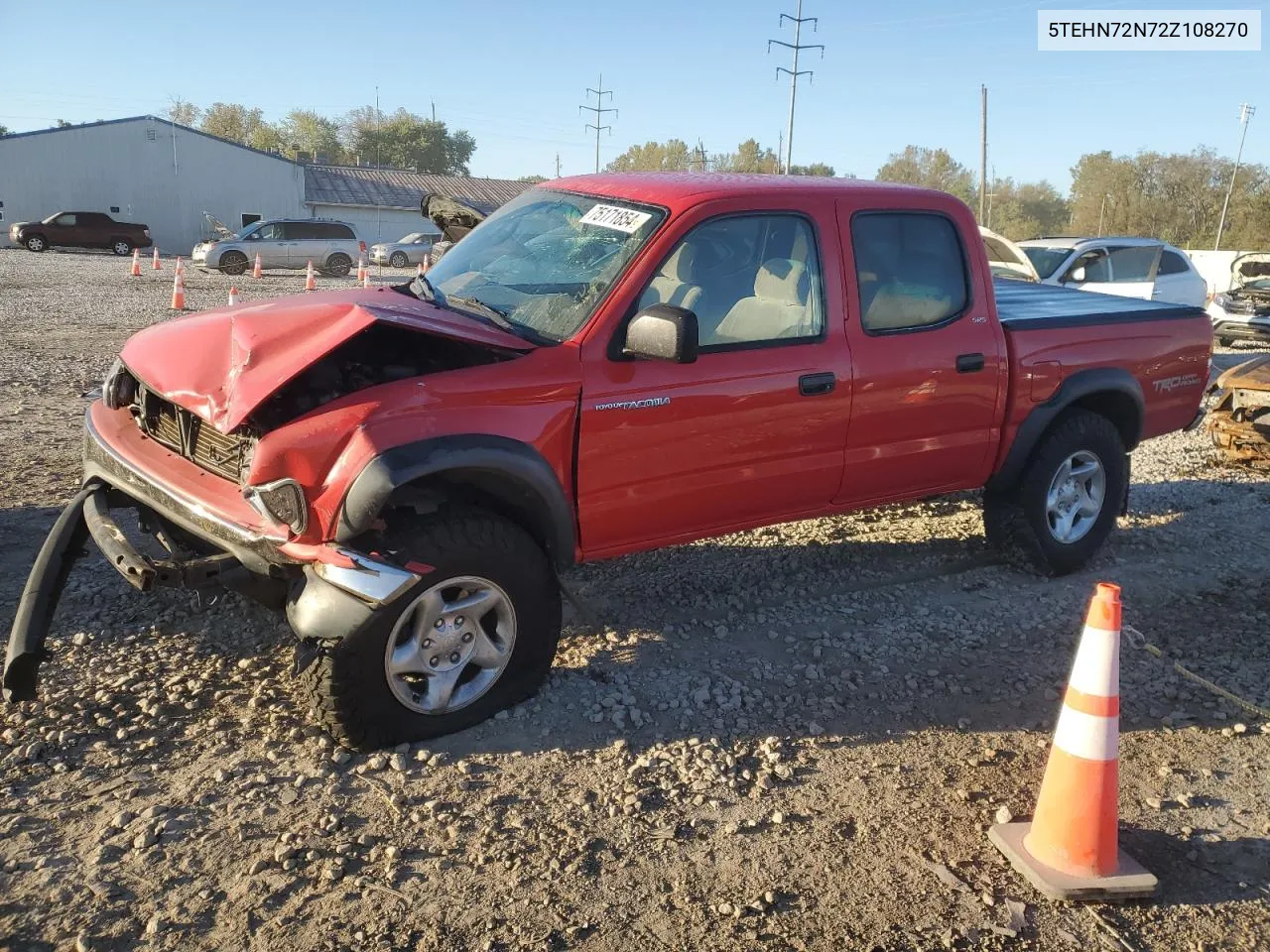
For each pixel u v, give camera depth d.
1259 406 8.05
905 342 4.68
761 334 4.30
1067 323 5.35
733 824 3.31
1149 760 3.83
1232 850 3.32
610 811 3.34
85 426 4.26
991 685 4.38
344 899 2.87
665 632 4.71
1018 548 5.52
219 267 31.19
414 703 3.59
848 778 3.62
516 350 3.74
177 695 3.87
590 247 4.18
